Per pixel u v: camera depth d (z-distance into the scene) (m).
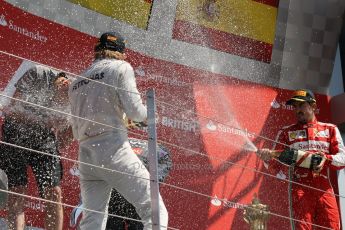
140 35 11.14
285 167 11.43
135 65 10.98
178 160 10.69
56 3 10.11
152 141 5.92
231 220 10.75
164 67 11.23
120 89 6.36
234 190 10.98
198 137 11.04
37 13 9.88
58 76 8.22
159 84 11.09
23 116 7.98
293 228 8.78
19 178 7.80
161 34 11.32
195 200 10.55
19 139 7.90
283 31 12.49
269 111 11.98
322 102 12.55
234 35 12.05
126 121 6.80
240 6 12.13
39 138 7.96
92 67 6.77
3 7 9.48
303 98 9.46
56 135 8.14
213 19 11.87
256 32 12.27
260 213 9.20
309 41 12.67
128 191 6.38
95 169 6.48
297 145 9.36
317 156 8.93
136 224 7.80
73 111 6.75
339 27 12.91
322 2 12.84
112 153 6.40
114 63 6.68
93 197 6.57
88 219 6.54
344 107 12.34
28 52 9.66
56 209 7.89
